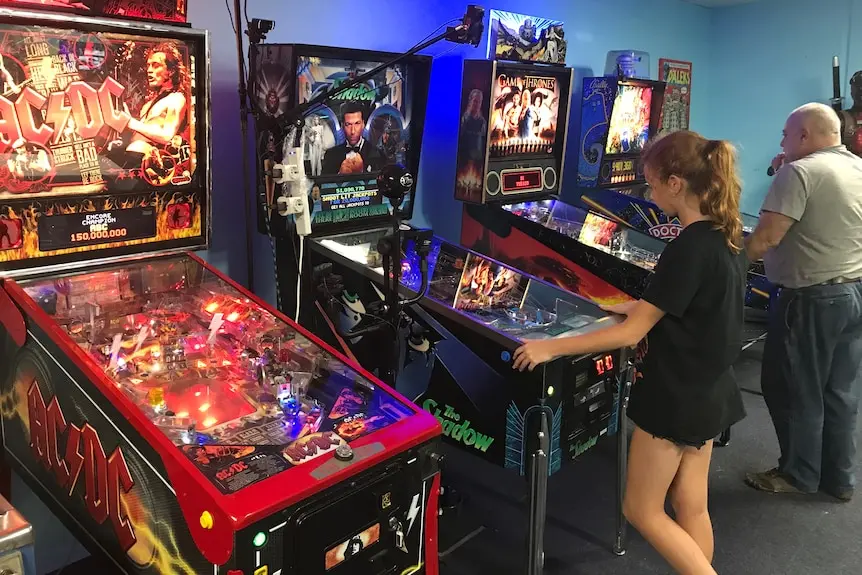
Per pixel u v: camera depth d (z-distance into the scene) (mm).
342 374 1674
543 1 3904
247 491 1211
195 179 1904
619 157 4074
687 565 1876
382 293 2230
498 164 3105
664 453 1854
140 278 1858
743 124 5906
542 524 1969
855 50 5188
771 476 2885
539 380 1943
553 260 3225
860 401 3834
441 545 2432
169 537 1289
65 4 1557
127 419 1332
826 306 2592
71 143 1656
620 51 4625
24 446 1737
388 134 2510
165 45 1761
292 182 2131
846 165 2555
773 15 5547
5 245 1606
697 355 1756
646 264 3258
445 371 2188
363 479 1366
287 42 2660
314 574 1319
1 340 1703
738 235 1764
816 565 2381
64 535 2221
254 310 1888
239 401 1558
